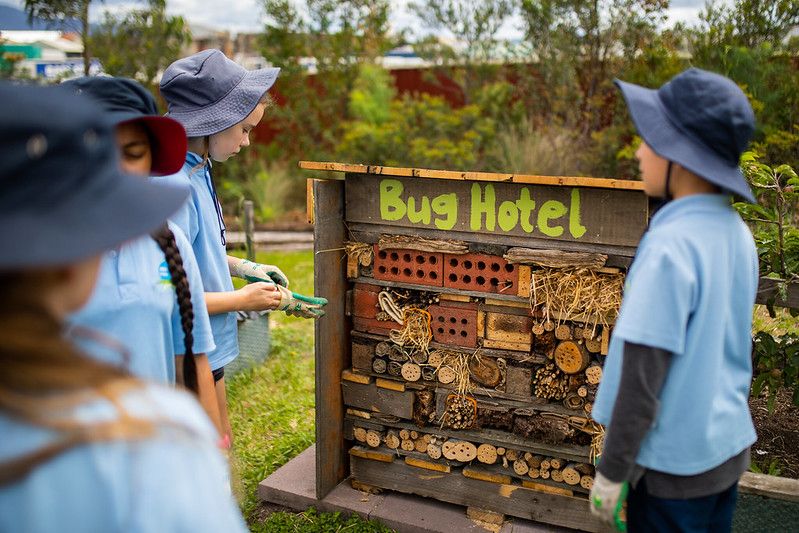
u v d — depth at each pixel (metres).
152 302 1.84
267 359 5.20
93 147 0.97
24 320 0.93
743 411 1.98
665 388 1.84
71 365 0.95
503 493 3.11
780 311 3.90
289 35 11.34
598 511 1.87
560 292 2.81
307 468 3.54
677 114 1.87
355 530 3.12
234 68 2.85
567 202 2.76
